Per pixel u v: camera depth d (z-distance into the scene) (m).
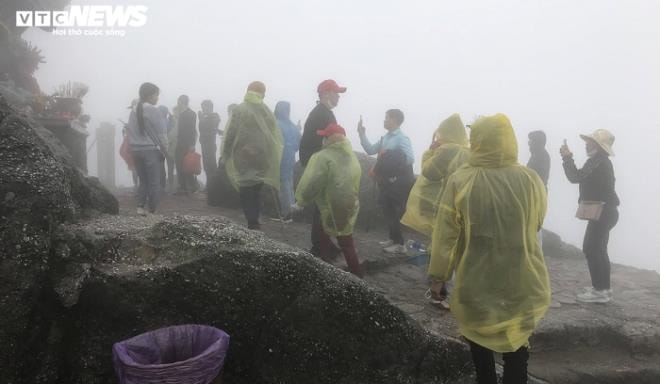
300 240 6.61
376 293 3.40
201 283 3.07
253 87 6.11
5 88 8.80
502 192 3.03
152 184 6.44
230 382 3.17
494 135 3.08
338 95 6.04
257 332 3.18
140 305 3.01
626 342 4.71
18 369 2.78
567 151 5.42
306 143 5.89
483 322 3.01
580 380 4.29
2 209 2.83
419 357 3.46
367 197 7.87
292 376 3.24
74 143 8.23
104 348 2.99
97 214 4.02
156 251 3.16
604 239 5.39
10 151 3.03
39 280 2.86
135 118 6.37
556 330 4.63
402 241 6.41
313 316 3.24
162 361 2.80
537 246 3.16
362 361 3.34
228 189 8.50
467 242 3.06
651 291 6.16
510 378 3.11
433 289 3.33
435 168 4.88
